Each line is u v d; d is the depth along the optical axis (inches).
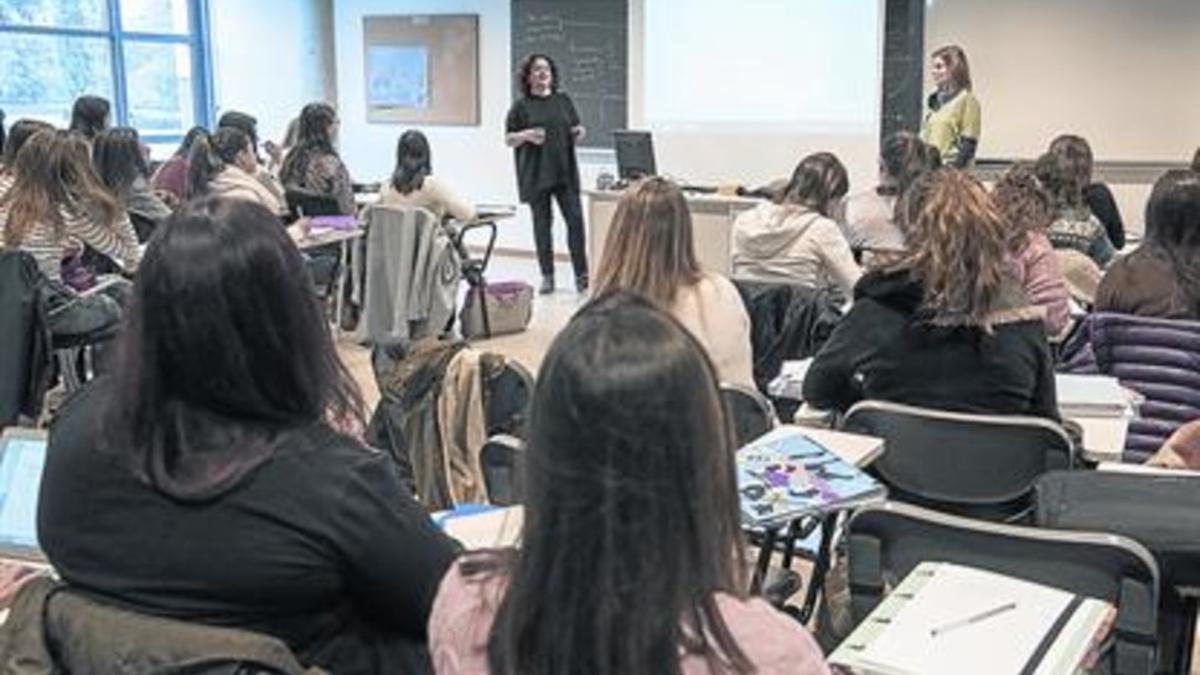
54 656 51.9
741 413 105.7
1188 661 77.7
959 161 259.6
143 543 52.5
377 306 251.9
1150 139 318.7
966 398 103.6
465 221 260.7
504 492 95.0
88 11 370.0
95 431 54.1
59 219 173.0
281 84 424.2
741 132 358.6
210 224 53.4
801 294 157.0
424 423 112.5
